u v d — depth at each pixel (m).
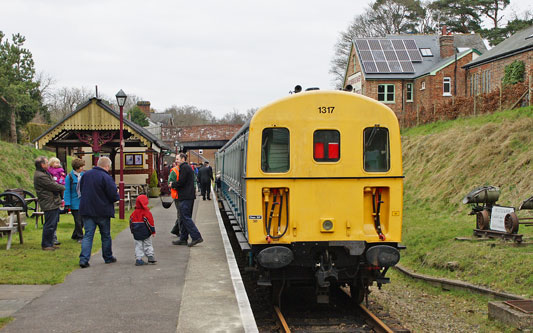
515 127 19.47
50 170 12.15
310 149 7.98
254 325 5.75
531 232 13.05
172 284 7.71
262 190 7.96
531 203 11.98
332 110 8.05
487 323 8.45
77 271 8.57
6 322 5.76
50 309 6.32
